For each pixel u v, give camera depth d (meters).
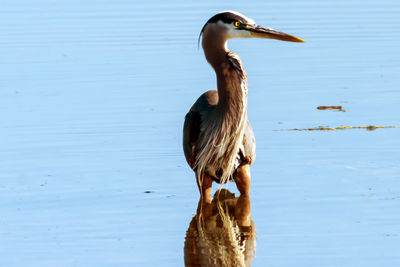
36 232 10.45
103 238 10.23
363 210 10.93
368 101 16.23
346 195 11.56
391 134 14.28
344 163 12.98
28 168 13.10
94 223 10.79
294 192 11.82
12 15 24.11
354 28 21.98
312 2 25.08
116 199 11.75
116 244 10.02
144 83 17.83
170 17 23.50
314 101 16.38
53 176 12.73
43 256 9.60
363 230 10.19
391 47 20.12
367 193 11.59
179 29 22.17
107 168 13.12
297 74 18.22
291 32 21.55
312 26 22.14
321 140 14.14
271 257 9.40
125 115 15.77
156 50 20.44
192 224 10.84
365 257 9.28
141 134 14.77
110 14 24.03
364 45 20.41
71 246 9.94
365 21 22.62
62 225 10.71
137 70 18.83
